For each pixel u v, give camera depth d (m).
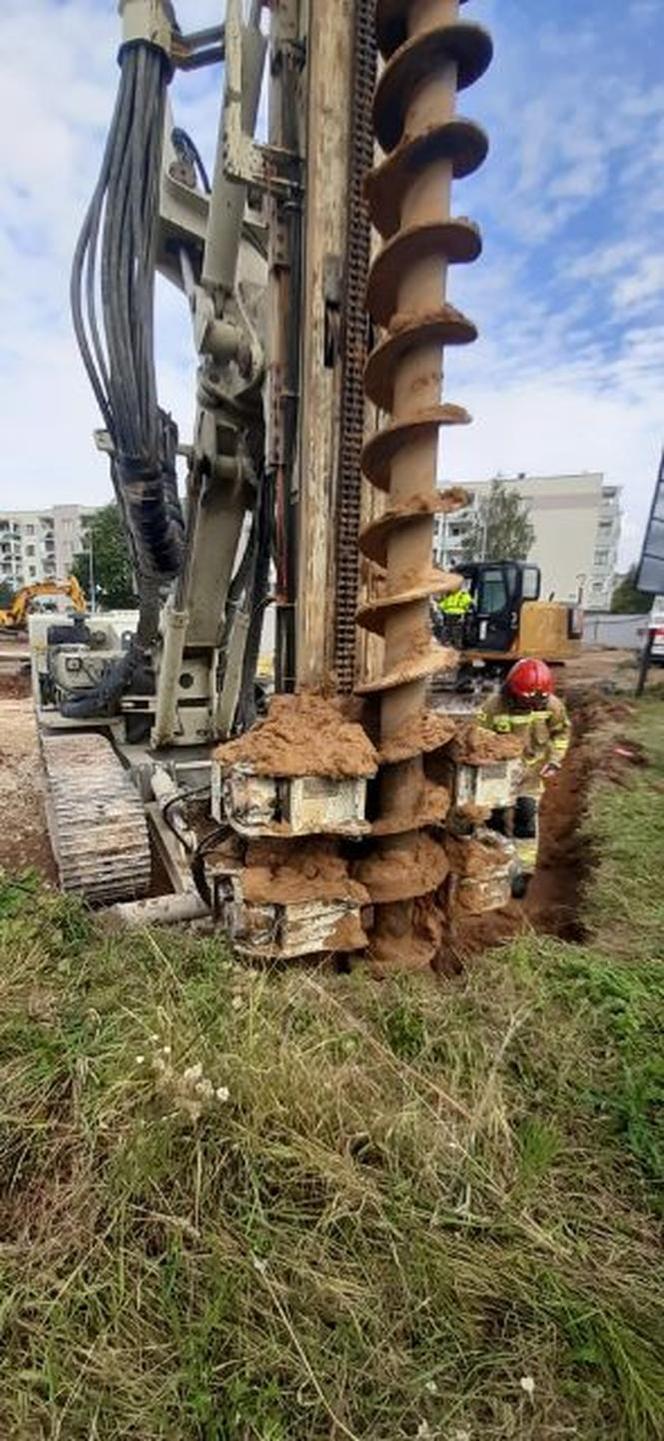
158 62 2.55
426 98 1.69
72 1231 1.29
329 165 2.01
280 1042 1.68
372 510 2.27
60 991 1.96
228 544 3.65
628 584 43.81
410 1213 1.33
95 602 36.50
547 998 2.04
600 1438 1.03
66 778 3.79
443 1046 1.78
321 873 2.01
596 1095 1.69
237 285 3.00
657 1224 1.38
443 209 1.75
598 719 9.13
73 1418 1.03
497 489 44.22
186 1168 1.38
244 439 3.29
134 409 2.84
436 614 13.94
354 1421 1.03
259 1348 1.11
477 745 2.20
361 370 2.15
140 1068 1.57
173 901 2.75
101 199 2.68
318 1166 1.39
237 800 1.91
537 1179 1.44
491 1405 1.06
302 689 2.24
